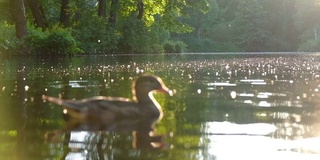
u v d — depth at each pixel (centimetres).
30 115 675
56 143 493
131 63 2397
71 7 4400
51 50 3453
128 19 5072
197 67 2075
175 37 9081
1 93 964
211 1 9494
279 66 2153
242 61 2836
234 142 493
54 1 4681
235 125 590
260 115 669
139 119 634
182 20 9331
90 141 501
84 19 4466
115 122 609
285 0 8844
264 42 8862
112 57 3394
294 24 8775
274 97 887
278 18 8956
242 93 960
